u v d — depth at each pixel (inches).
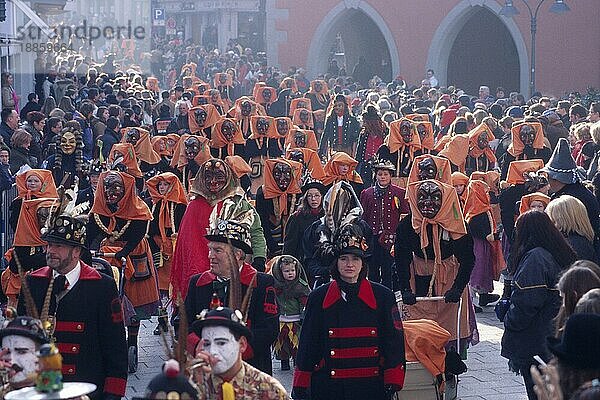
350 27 2431.1
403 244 542.9
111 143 1004.6
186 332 298.2
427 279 544.4
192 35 3260.3
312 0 2251.5
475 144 952.3
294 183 641.0
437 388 436.5
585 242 476.1
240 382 314.3
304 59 2267.5
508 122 1067.3
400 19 2166.6
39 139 968.9
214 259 396.8
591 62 2003.0
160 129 1235.2
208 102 1382.9
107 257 561.3
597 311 321.1
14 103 1173.1
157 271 631.8
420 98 1628.9
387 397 386.3
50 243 372.5
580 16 2000.5
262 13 2659.9
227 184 544.1
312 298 386.6
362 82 2234.3
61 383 265.9
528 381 438.0
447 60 2150.6
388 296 385.7
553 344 292.8
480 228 699.4
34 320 320.2
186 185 869.2
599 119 1082.7
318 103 1557.6
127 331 592.4
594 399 253.8
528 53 2027.6
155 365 590.6
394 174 882.1
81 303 374.6
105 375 378.6
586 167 880.3
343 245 380.2
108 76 1616.6
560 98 1863.9
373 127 987.9
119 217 571.2
